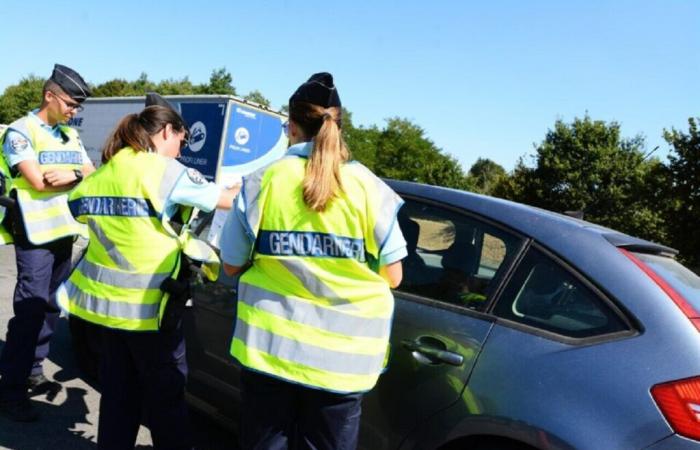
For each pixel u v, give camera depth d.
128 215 2.49
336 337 1.93
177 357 2.65
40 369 3.77
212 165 11.27
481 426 2.20
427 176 51.06
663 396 1.93
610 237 2.44
